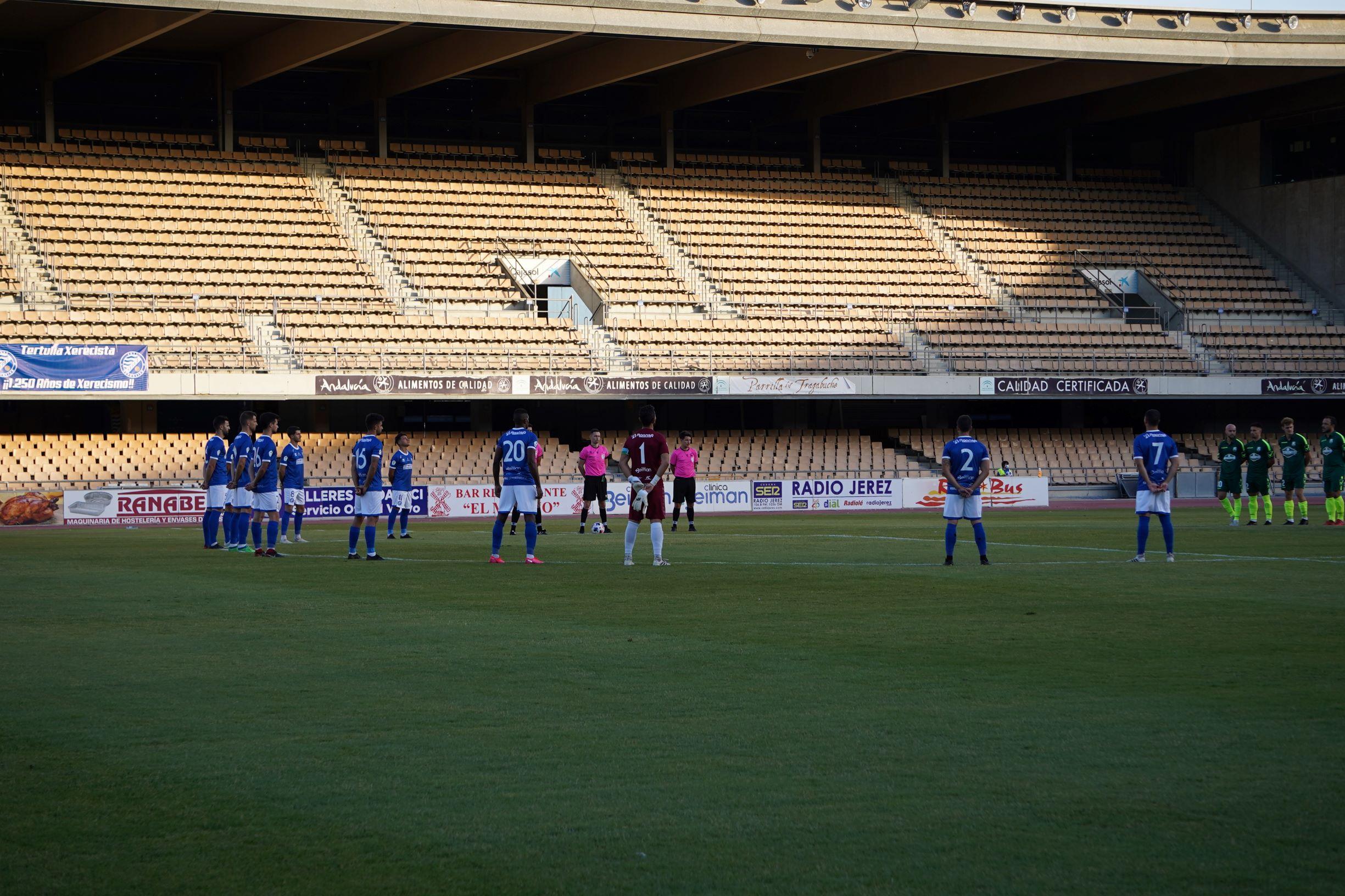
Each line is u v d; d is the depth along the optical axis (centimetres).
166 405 3953
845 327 4328
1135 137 5344
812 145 4931
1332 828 548
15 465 3450
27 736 712
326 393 3588
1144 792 601
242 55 4134
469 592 1376
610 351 4062
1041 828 550
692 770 641
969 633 1073
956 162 5231
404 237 4234
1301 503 2662
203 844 535
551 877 497
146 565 1725
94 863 514
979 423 4697
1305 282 4850
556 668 912
